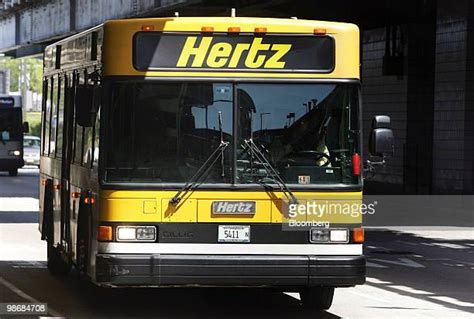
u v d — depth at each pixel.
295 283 15.57
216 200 15.55
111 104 15.68
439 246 30.77
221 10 48.72
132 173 15.59
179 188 15.49
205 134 15.74
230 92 15.84
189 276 15.34
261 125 15.84
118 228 15.38
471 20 48.97
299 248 15.66
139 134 15.66
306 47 16.03
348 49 16.09
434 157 51.41
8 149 74.00
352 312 17.84
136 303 18.42
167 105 15.75
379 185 59.47
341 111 16.03
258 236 15.59
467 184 48.97
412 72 58.19
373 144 15.82
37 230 32.66
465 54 49.00
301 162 15.84
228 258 15.41
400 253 28.67
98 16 56.25
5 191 55.34
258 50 15.93
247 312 17.50
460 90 49.41
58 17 64.50
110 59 15.73
